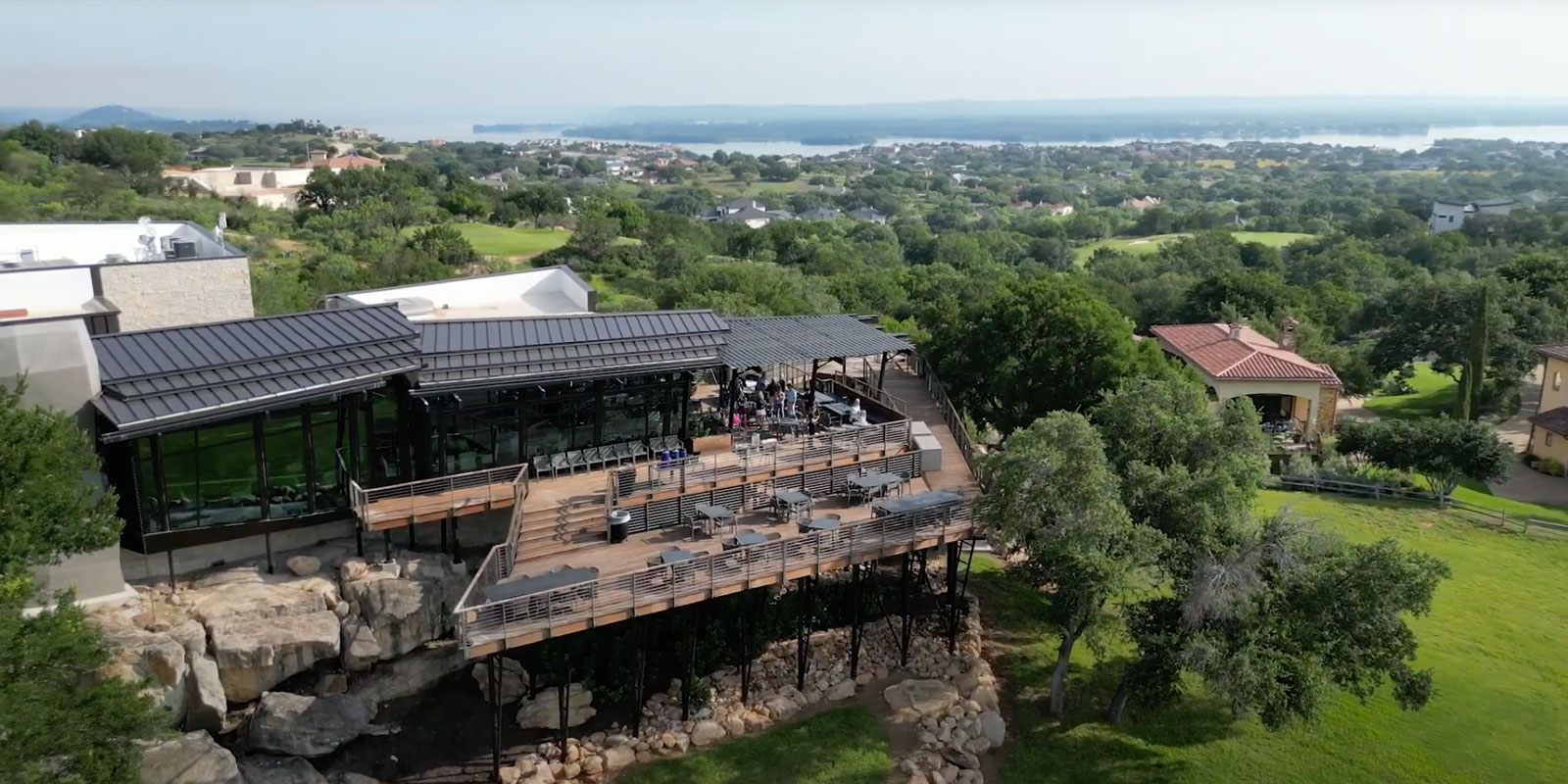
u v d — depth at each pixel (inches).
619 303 3107.8
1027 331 1795.0
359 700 1079.6
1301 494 2026.3
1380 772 1149.7
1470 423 2079.2
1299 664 1074.1
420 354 1198.9
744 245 5738.2
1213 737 1212.5
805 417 1533.0
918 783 1079.6
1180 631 1115.3
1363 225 6993.1
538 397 1291.8
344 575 1112.2
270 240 3833.7
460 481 1245.7
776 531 1253.1
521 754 1085.8
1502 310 3051.2
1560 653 1396.4
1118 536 1115.9
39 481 790.5
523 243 4886.8
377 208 4808.1
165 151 6638.8
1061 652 1226.0
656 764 1093.8
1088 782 1136.2
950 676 1277.1
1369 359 3179.1
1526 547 1774.1
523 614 1005.2
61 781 713.6
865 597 1386.6
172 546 1076.5
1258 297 3474.4
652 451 1379.2
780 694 1211.9
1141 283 4035.4
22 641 707.4
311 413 1143.0
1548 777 1140.5
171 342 1099.3
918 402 1768.0
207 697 984.3
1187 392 1346.0
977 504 1213.1
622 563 1144.2
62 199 3853.3
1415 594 1079.0
